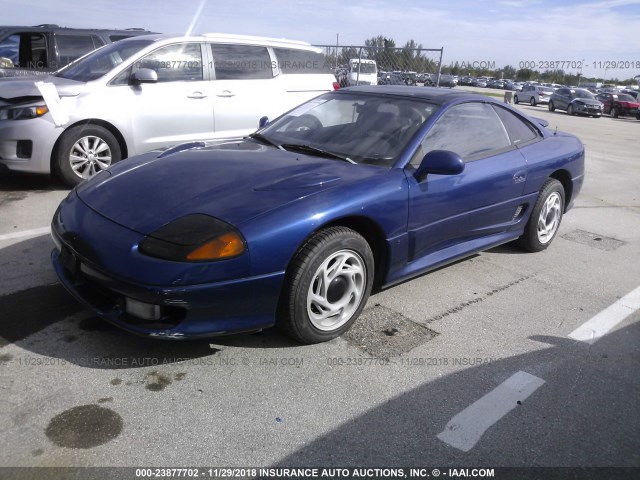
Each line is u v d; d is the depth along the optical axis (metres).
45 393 2.46
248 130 6.78
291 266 2.76
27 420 2.28
